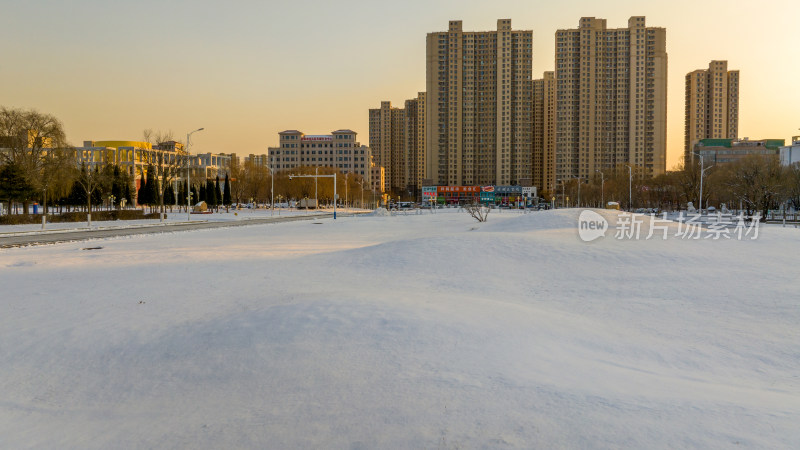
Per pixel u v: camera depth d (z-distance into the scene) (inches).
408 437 207.5
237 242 1261.1
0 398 289.3
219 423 235.5
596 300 560.7
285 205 6195.9
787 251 855.1
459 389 260.8
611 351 370.9
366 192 6722.4
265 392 270.7
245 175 5477.4
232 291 580.4
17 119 2142.0
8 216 1973.4
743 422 221.0
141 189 3553.2
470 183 7377.0
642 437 203.5
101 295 563.5
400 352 324.2
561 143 6609.3
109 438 230.4
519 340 361.4
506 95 7199.8
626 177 4633.4
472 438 204.2
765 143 5600.4
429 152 7421.3
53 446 225.3
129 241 1288.1
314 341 346.3
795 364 353.7
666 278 669.3
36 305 513.0
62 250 1050.1
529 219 1286.9
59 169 2228.1
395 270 723.4
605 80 6427.2
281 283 631.8
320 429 219.6
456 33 7234.3
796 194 2588.6
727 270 711.1
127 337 396.5
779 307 518.3
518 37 7185.0
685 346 394.0
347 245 1163.3
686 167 3624.5
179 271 740.7
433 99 7352.4
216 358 331.9
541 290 609.6
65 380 315.0
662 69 6269.7
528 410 232.8
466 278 670.5
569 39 6486.2
